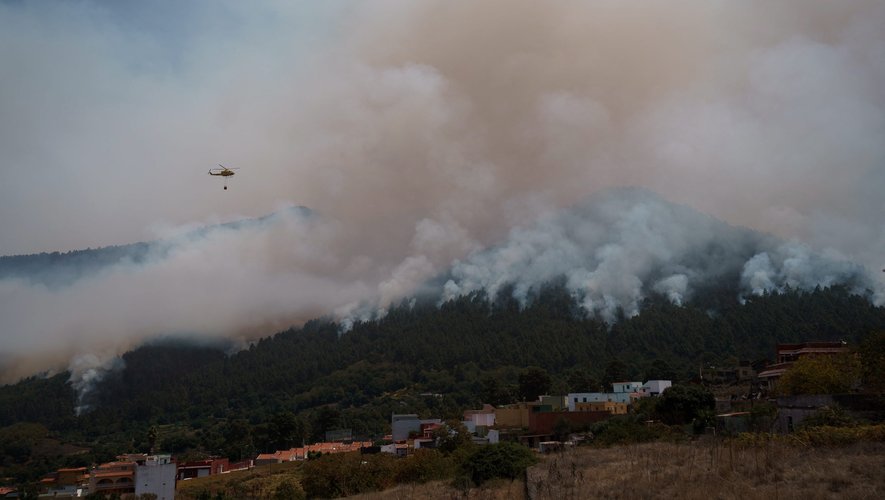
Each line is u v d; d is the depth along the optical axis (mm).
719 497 28328
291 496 64750
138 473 83188
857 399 46750
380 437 139250
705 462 37188
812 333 172875
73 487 93625
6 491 98250
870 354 54250
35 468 144750
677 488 30391
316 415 166875
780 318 187625
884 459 32406
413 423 117875
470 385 186625
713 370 113875
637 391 114125
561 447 68750
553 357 199375
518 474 46625
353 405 197000
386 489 57844
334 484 63844
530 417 92938
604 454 49469
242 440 146000
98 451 157125
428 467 60281
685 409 69375
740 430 54188
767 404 62844
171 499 83188
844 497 26000
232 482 91688
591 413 91250
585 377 151250
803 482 29234
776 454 35812
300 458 114000
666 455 42781
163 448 158500
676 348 188375
